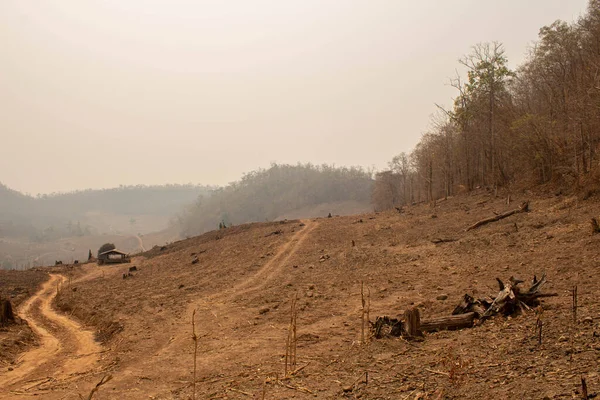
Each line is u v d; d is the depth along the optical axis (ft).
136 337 51.08
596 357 21.81
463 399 20.18
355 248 98.37
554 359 22.93
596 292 37.14
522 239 72.08
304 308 54.80
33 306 89.81
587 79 107.86
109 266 158.81
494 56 157.48
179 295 78.64
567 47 127.95
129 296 84.99
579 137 106.01
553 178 116.98
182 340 46.75
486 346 27.81
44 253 612.70
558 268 50.93
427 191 212.64
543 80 138.41
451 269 64.80
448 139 193.67
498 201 124.47
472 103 166.61
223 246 145.59
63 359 44.70
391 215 151.74
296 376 28.58
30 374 38.75
